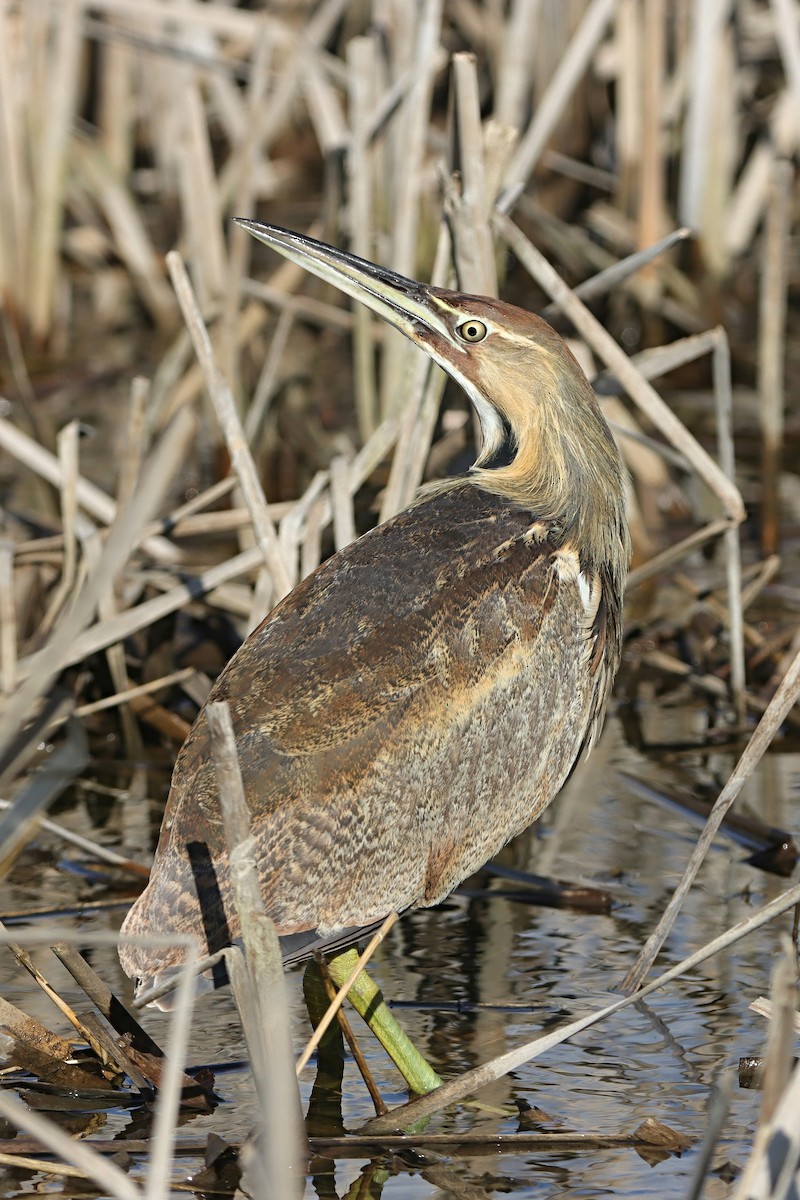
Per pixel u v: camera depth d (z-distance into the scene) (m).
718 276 23.75
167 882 8.43
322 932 8.87
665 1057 9.36
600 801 13.08
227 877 8.47
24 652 13.66
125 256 25.11
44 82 23.31
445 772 9.33
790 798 12.88
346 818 8.90
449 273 13.02
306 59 21.62
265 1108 6.54
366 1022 9.32
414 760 9.18
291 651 9.21
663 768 13.62
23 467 20.94
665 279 23.47
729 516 13.64
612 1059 9.34
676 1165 8.29
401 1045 9.10
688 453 13.22
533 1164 8.34
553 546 10.16
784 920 11.01
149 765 13.80
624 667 15.47
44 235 23.62
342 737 8.95
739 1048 9.42
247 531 16.72
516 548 9.96
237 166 24.53
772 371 17.92
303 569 12.59
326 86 21.55
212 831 8.52
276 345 18.02
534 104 24.97
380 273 11.09
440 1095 8.43
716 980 10.22
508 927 11.05
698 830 12.52
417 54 15.12
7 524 17.19
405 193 15.23
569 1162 8.35
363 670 9.14
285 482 19.42
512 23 20.75
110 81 26.48
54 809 12.89
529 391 10.65
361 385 17.47
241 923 7.52
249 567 13.20
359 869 8.98
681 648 15.62
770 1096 6.52
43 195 23.52
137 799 13.12
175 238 26.23
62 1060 9.19
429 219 18.47
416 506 10.32
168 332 24.97
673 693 15.24
